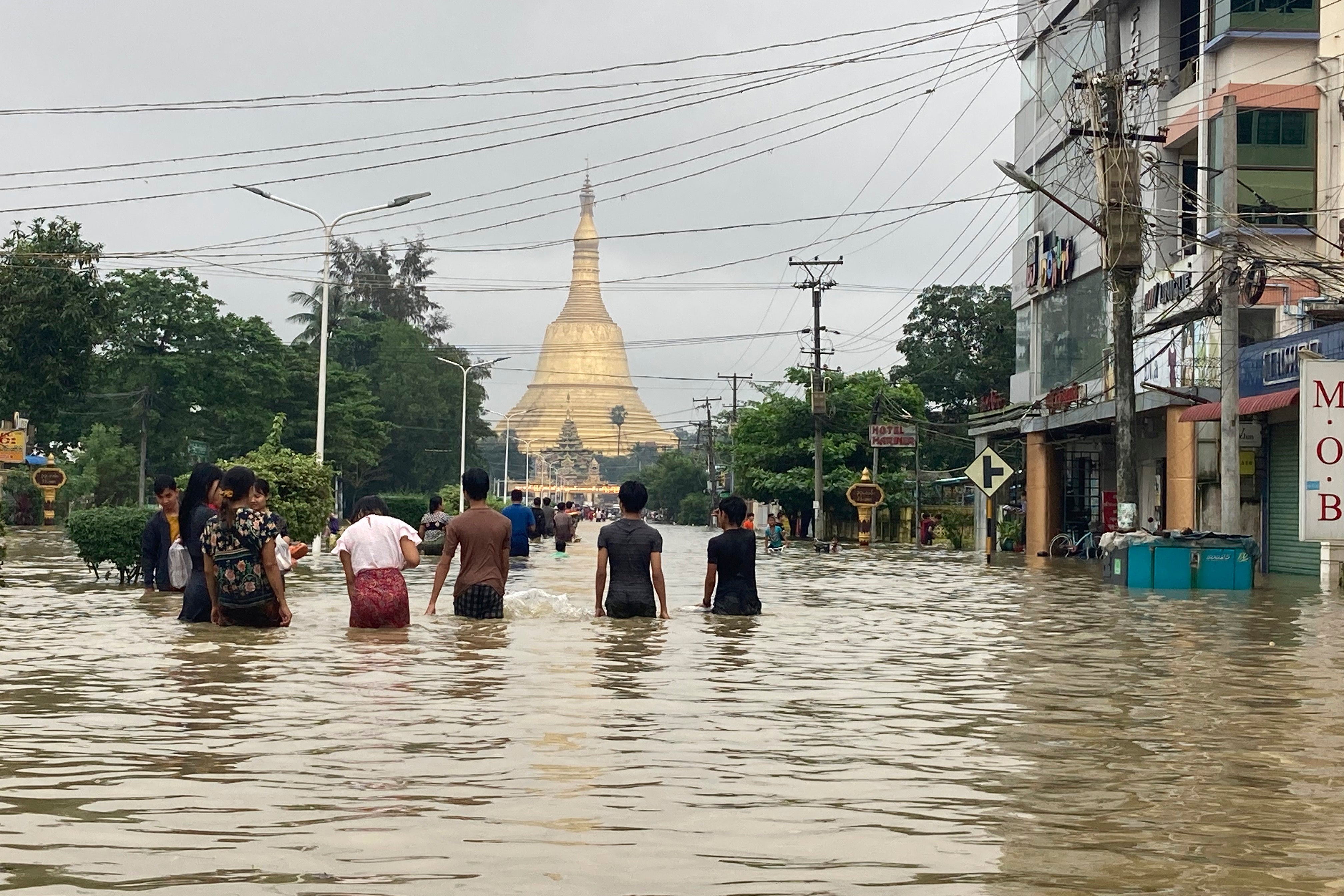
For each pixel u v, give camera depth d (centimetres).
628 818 568
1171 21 3853
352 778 637
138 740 729
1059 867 503
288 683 953
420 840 526
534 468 19075
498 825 552
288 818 559
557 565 3053
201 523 1409
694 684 987
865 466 6956
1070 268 4388
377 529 1362
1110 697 959
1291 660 1211
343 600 1762
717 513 1666
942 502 7519
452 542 1469
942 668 1128
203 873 479
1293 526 3077
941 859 512
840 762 699
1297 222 3297
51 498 6103
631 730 781
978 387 7981
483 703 868
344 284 9881
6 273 5581
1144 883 483
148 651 1141
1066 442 4244
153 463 7181
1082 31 4328
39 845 514
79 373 5803
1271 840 546
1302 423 2512
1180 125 3578
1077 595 2236
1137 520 3016
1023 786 646
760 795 617
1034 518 4378
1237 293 2798
